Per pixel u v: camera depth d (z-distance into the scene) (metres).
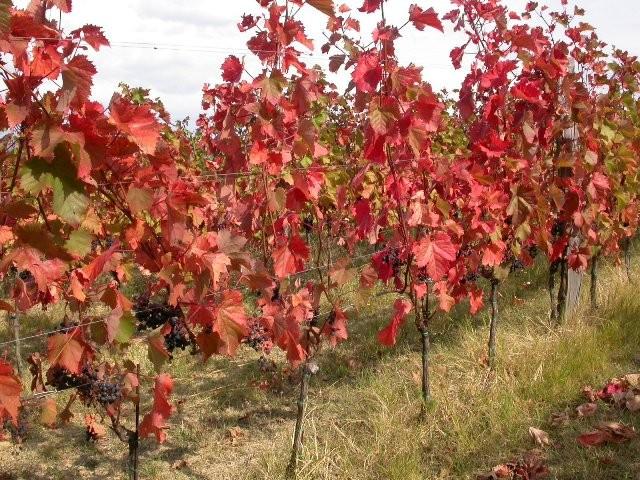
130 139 2.07
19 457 4.23
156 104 6.19
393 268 3.97
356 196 5.13
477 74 4.24
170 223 2.47
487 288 6.86
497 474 3.36
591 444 3.49
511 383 4.30
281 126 3.40
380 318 6.51
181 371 5.71
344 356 5.69
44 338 6.44
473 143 4.44
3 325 6.94
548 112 4.92
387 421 3.96
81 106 1.90
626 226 7.14
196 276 2.54
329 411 4.54
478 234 4.33
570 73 5.25
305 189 3.65
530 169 4.54
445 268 3.63
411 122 3.34
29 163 1.90
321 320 4.52
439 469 3.58
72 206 1.95
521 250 5.00
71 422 4.76
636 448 3.43
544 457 3.49
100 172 2.30
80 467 4.11
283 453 3.94
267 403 4.97
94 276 2.28
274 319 3.38
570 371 4.36
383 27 3.28
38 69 1.96
